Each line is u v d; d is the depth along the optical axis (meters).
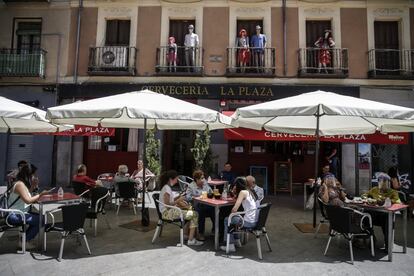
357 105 5.52
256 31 12.90
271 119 7.61
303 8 12.82
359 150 12.41
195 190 6.55
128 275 4.32
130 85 12.72
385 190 6.27
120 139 13.04
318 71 12.44
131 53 12.87
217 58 12.73
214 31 12.87
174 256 5.05
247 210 5.20
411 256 5.18
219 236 5.93
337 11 12.76
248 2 12.88
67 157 12.84
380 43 12.91
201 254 5.15
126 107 5.32
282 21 12.80
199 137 11.46
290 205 9.66
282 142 12.90
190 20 13.22
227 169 10.55
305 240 5.99
